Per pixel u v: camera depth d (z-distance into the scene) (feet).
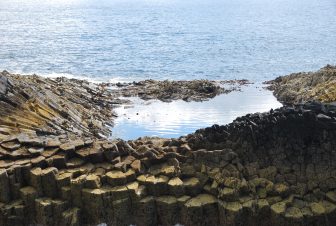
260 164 69.26
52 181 66.28
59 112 96.43
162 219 66.49
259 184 67.67
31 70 181.57
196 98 131.13
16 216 65.10
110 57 211.41
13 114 85.56
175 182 67.21
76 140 74.23
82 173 68.13
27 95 93.20
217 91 138.31
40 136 79.41
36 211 65.87
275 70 181.98
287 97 127.75
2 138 73.46
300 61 200.44
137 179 68.08
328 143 68.64
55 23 403.54
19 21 424.46
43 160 68.33
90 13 551.59
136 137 98.12
